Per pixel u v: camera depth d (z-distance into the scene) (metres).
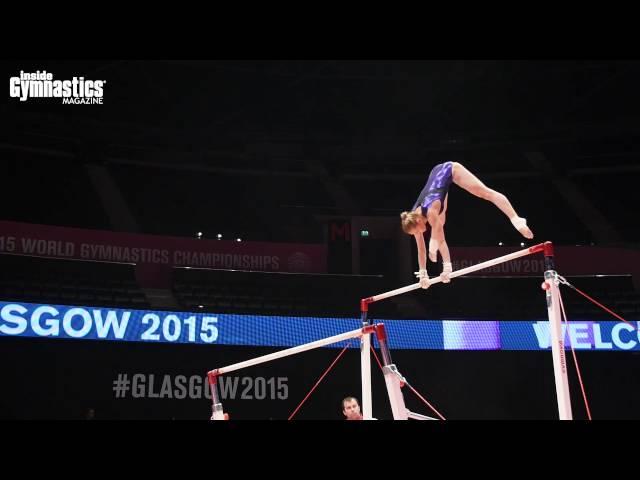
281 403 14.46
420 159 26.30
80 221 21.70
